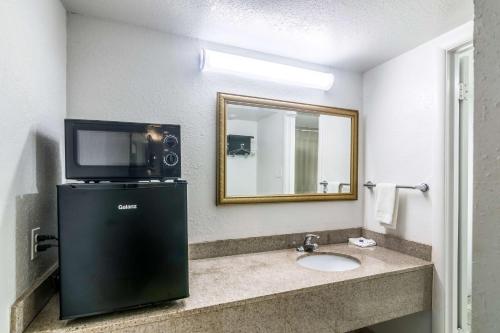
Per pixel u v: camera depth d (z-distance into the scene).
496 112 0.37
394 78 1.98
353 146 2.19
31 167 1.05
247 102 1.83
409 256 1.81
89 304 1.00
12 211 0.91
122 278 1.05
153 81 1.62
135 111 1.58
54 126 1.29
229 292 1.25
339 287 1.40
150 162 1.19
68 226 0.99
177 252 1.14
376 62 2.06
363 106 2.22
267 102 1.88
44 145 1.17
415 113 1.83
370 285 1.49
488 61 0.38
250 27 1.59
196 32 1.65
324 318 1.36
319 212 2.08
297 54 1.93
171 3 1.38
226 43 1.78
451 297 1.67
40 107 1.13
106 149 1.13
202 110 1.73
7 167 0.88
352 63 2.07
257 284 1.34
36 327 0.98
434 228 1.70
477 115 0.39
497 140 0.37
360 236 2.21
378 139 2.10
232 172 1.80
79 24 1.47
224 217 1.78
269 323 1.24
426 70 1.77
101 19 1.52
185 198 1.17
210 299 1.18
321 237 2.07
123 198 1.06
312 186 2.05
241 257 1.76
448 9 1.41
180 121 1.68
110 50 1.53
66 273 0.98
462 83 1.72
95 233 1.02
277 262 1.67
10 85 0.89
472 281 0.40
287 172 1.96
